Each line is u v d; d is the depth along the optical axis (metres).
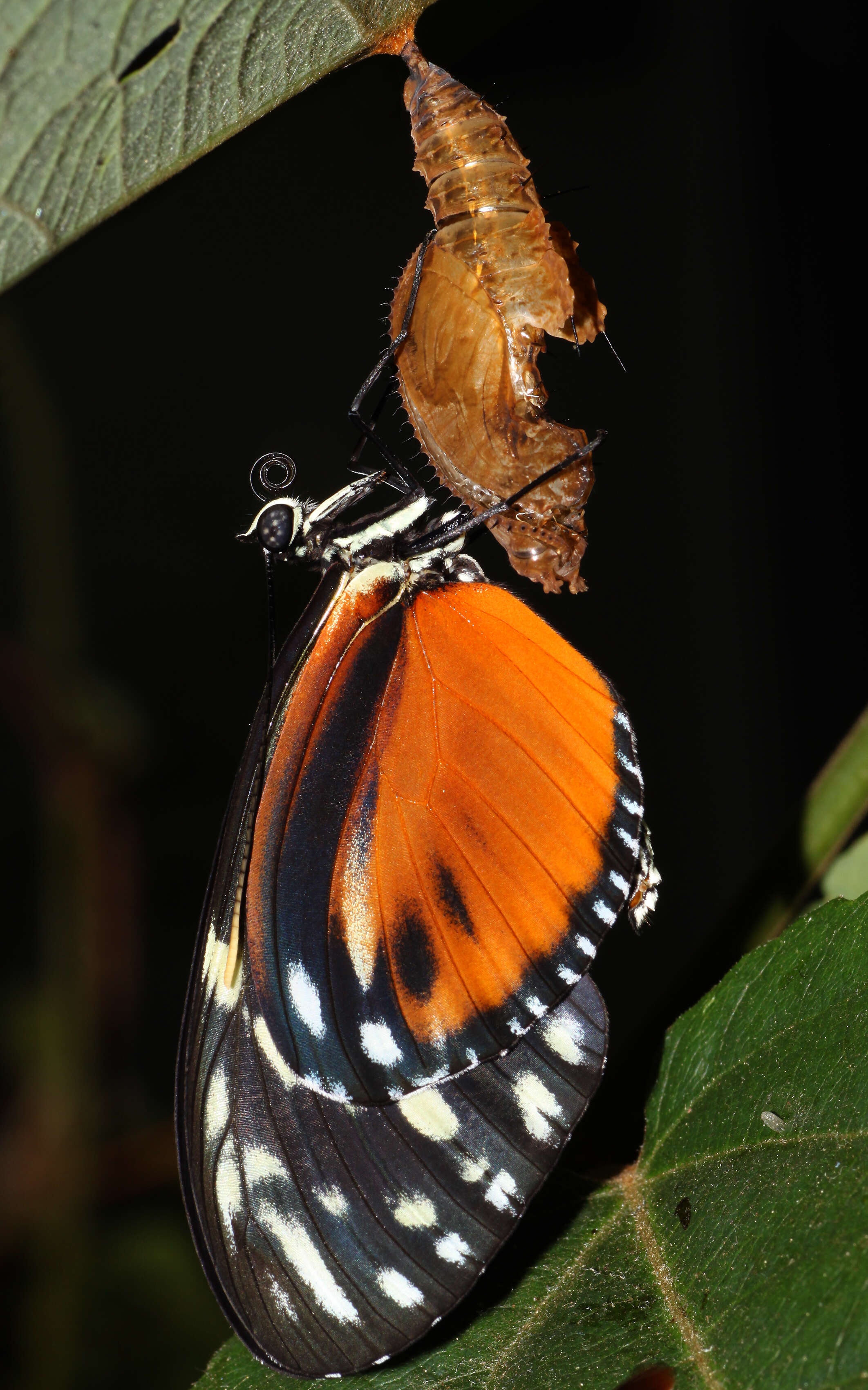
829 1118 0.26
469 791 0.28
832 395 0.36
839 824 0.28
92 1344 0.33
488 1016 0.27
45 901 0.34
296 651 0.28
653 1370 0.26
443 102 0.27
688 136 0.34
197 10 0.26
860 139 0.34
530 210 0.27
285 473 0.29
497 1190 0.27
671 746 0.39
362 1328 0.27
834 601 0.37
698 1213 0.26
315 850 0.28
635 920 0.28
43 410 0.34
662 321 0.36
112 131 0.27
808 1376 0.25
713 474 0.37
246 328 0.39
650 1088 0.28
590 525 0.39
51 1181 0.33
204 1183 0.27
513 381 0.27
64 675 0.34
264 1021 0.27
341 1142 0.27
